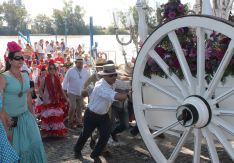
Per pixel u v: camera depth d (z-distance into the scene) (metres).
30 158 4.75
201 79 4.28
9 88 4.57
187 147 6.57
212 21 3.96
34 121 4.89
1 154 4.00
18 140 4.69
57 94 7.75
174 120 4.86
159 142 6.84
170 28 4.41
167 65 4.68
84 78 8.59
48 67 7.81
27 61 15.08
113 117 6.95
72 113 8.60
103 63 6.87
